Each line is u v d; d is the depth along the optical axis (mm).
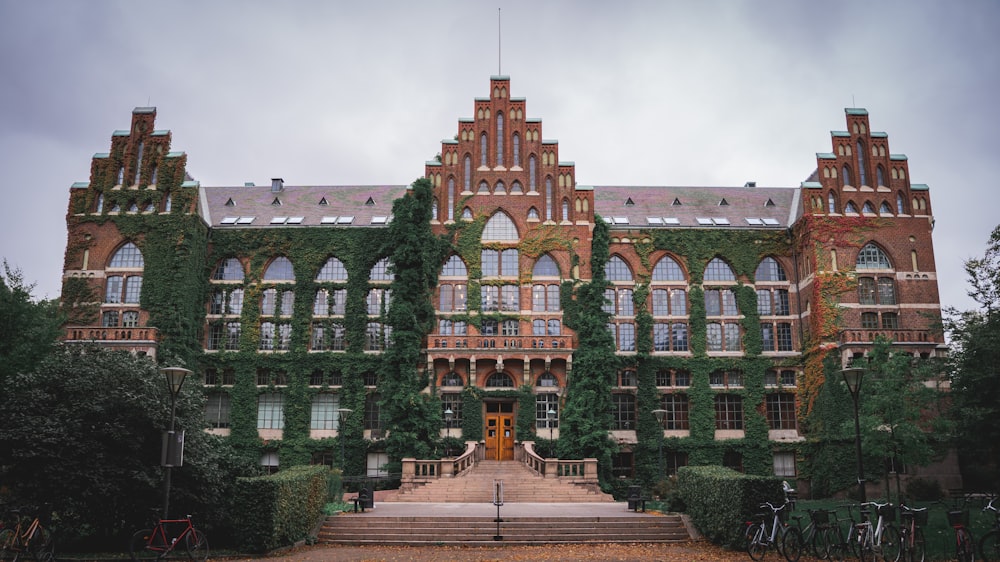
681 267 62375
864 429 43656
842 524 32688
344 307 60188
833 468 53469
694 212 65500
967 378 40312
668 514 33938
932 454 43156
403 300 57031
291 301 60438
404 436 53281
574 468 48188
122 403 28016
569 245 60156
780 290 61500
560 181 61500
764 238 62062
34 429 26797
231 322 59938
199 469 28766
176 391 25922
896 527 24891
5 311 37719
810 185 59031
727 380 59938
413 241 57844
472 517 32375
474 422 56094
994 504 36719
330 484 40969
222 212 64188
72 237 58125
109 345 53906
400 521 32344
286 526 28969
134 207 58656
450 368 56719
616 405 59938
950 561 25625
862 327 56531
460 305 59531
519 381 57500
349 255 60625
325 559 26906
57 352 31484
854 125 60625
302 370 58625
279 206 65188
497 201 61000
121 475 27734
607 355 55781
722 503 29188
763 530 25750
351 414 57625
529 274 59812
